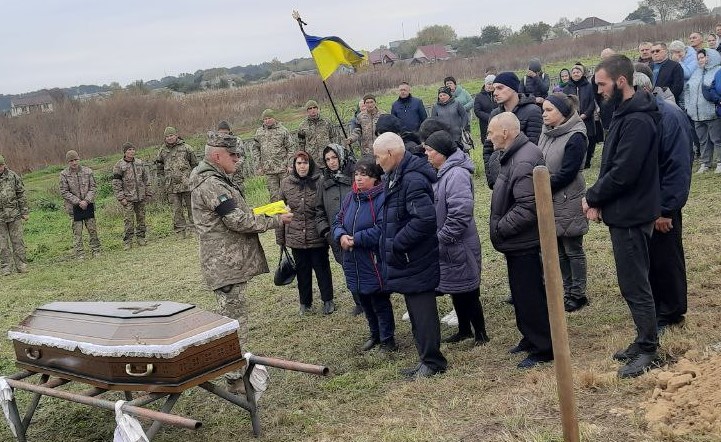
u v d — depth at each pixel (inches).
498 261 340.2
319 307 315.3
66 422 223.6
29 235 634.2
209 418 211.9
